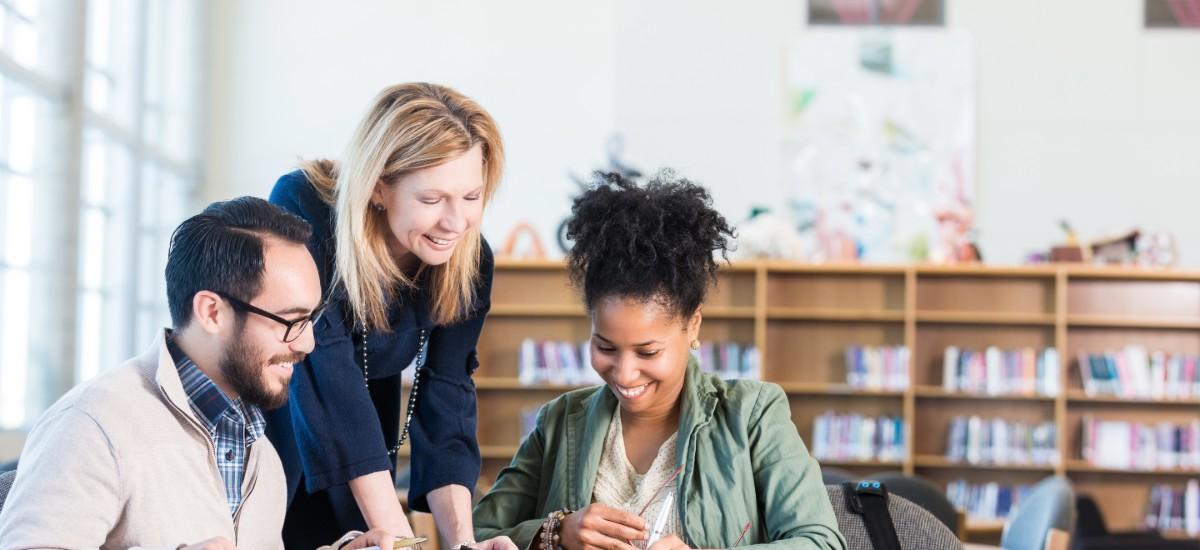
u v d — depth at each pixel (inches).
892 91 368.5
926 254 365.1
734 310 307.4
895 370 305.3
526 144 376.2
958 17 370.6
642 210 74.1
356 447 88.0
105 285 322.0
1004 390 304.3
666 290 73.7
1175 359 304.5
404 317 92.7
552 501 81.1
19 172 263.6
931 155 367.9
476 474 98.0
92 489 68.6
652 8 369.4
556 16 379.6
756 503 78.2
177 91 368.5
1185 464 302.4
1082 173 364.2
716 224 76.4
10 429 256.1
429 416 97.2
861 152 368.2
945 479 311.3
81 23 270.7
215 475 75.2
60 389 263.7
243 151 376.8
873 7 370.3
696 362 80.9
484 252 96.5
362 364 92.9
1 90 255.9
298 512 93.2
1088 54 366.0
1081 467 303.4
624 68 368.2
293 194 89.0
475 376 308.0
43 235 264.7
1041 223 364.2
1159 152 362.9
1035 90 366.9
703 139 366.6
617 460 80.4
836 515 81.9
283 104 378.6
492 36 379.9
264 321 72.1
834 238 331.6
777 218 312.2
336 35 380.5
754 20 369.7
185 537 72.3
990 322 310.8
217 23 380.5
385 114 83.0
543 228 373.1
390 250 88.8
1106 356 306.7
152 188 353.7
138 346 351.3
